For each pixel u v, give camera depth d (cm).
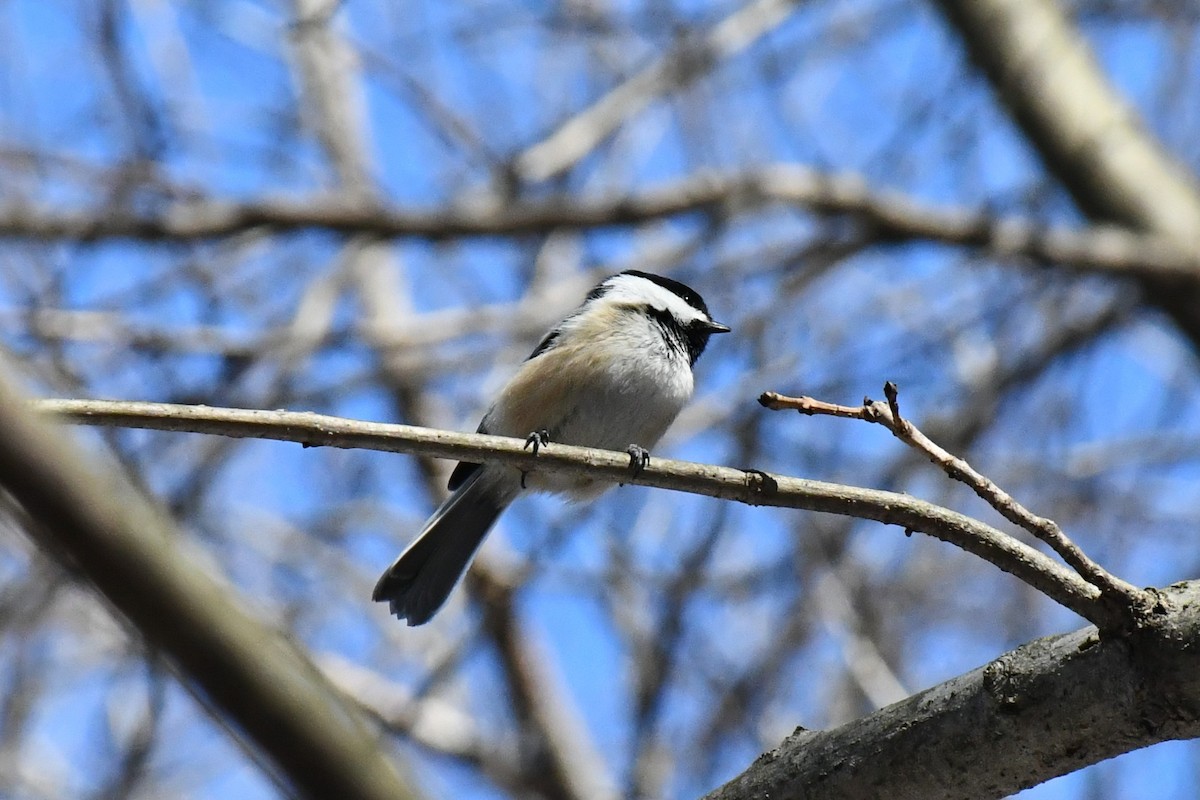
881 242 1134
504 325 1202
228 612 223
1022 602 1379
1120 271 1101
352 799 222
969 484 488
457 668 1185
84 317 1039
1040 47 1213
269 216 996
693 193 1097
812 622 1251
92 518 212
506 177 1220
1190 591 425
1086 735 424
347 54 1278
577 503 921
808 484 550
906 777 445
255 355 1093
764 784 466
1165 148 1284
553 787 1252
